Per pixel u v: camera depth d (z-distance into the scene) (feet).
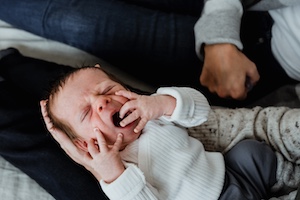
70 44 4.83
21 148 4.08
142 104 3.52
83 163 3.72
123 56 4.64
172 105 3.62
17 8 4.83
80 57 4.86
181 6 4.92
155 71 4.68
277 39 4.23
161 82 4.77
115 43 4.59
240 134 4.00
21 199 4.05
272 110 3.99
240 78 4.12
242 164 3.79
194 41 4.55
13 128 4.13
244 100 4.58
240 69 4.11
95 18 4.61
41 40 4.92
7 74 4.58
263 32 4.38
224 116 4.07
